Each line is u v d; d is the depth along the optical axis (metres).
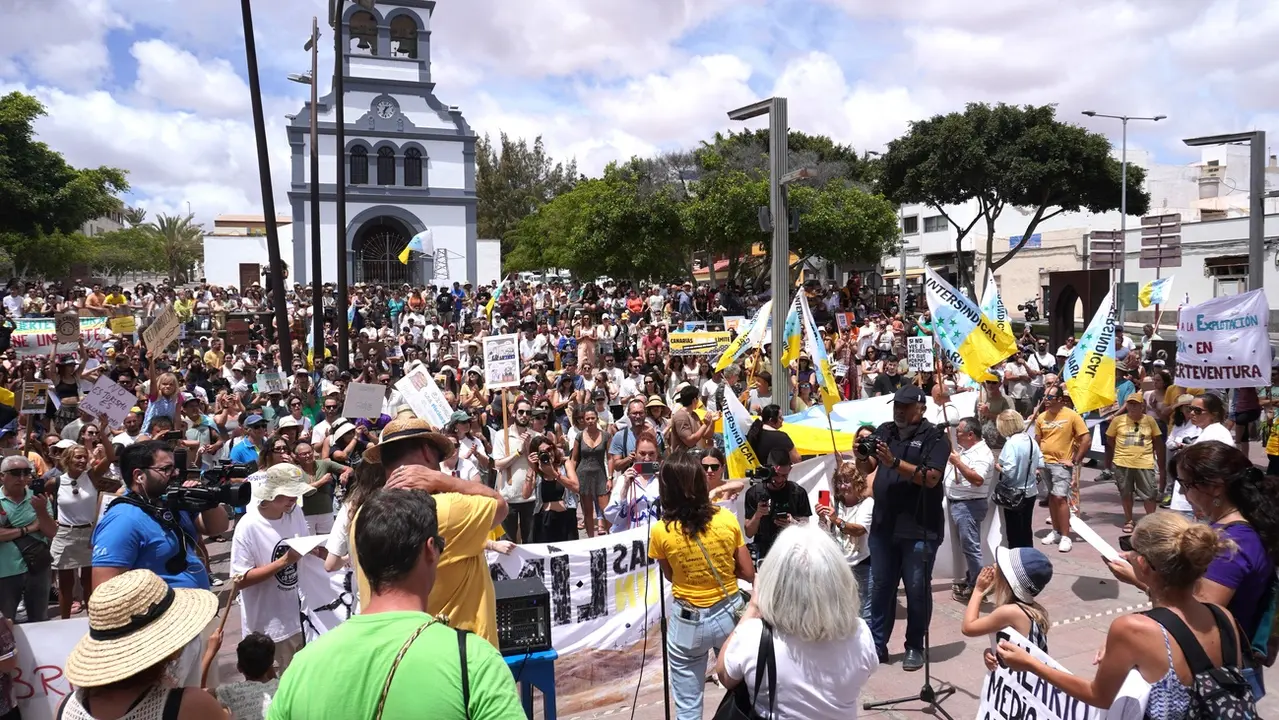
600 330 25.08
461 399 13.69
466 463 8.66
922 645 6.08
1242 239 37.78
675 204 35.00
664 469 4.57
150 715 2.67
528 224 56.22
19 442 10.08
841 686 3.16
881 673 6.07
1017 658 3.60
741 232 32.97
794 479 7.86
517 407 9.29
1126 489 9.35
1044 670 3.47
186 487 4.74
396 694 2.15
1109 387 8.80
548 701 4.40
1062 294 20.67
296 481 5.67
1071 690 3.33
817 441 9.90
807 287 35.59
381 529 2.40
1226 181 50.94
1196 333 8.91
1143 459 9.19
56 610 8.59
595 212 35.91
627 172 39.81
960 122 32.88
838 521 6.74
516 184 78.31
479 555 3.64
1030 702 3.71
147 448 4.59
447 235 47.78
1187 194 52.47
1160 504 10.25
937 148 33.28
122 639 2.69
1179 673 2.98
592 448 9.84
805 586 3.12
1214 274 39.12
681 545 4.50
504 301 32.69
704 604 4.49
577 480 9.46
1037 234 49.09
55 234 50.78
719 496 6.67
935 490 6.03
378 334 24.75
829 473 7.96
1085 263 44.78
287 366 15.33
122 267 71.81
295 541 5.43
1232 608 3.64
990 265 34.72
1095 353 8.89
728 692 3.39
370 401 10.23
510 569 5.74
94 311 27.20
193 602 2.90
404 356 21.14
